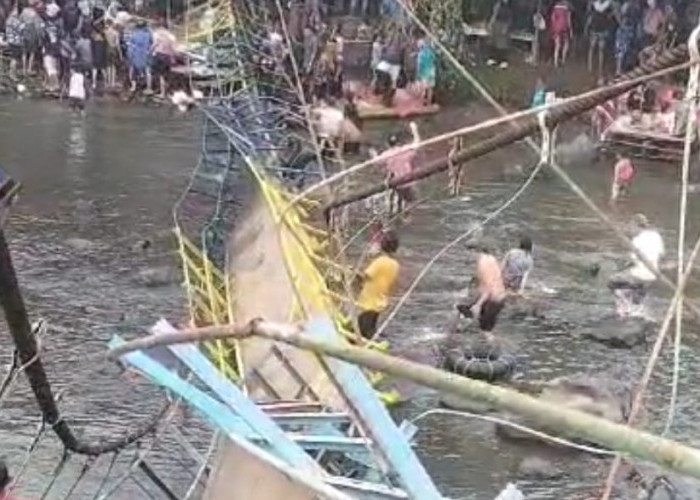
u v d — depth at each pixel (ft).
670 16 135.95
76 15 125.59
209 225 55.16
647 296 71.51
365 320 56.65
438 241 82.38
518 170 104.99
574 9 144.46
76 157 100.89
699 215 95.91
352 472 27.35
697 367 61.16
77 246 76.89
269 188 51.16
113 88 124.47
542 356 62.54
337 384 20.61
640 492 44.78
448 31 134.92
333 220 50.96
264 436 23.56
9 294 22.36
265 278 43.65
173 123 115.75
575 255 81.30
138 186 92.63
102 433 48.34
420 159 101.91
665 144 111.86
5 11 133.90
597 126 115.96
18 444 47.11
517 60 141.79
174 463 43.91
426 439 50.31
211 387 24.76
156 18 137.08
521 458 49.21
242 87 77.00
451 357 59.36
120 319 64.03
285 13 121.70
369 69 130.00
